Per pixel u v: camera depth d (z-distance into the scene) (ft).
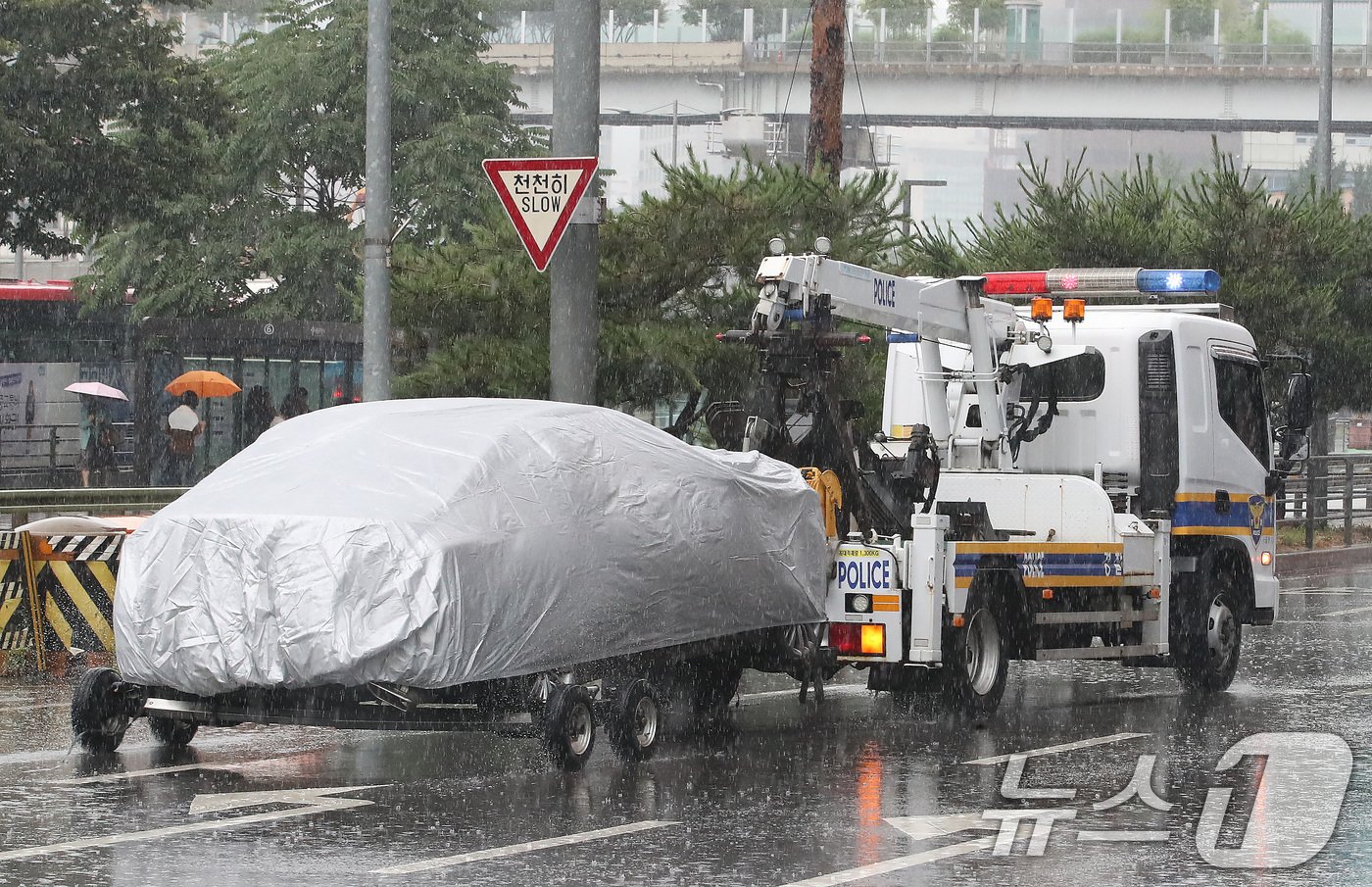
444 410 61.87
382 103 95.66
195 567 56.18
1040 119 436.35
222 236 254.06
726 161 414.82
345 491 56.29
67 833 49.11
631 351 108.99
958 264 170.19
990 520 81.82
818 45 142.51
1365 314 173.99
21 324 224.33
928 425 83.82
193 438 193.88
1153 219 172.45
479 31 267.59
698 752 65.05
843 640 70.44
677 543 61.05
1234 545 87.66
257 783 57.41
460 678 53.72
